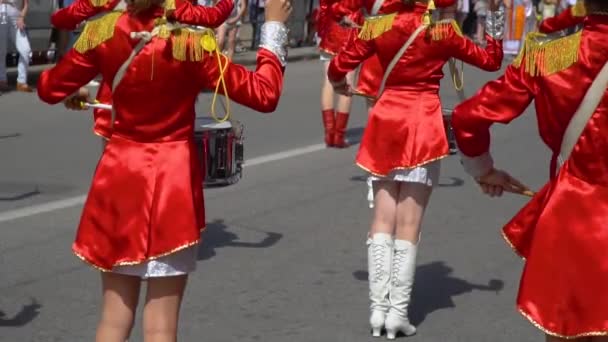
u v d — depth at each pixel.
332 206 14.95
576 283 6.23
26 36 25.08
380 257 9.78
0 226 13.30
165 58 6.64
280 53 6.84
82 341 9.55
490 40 9.57
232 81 6.64
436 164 9.70
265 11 6.86
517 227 6.56
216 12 6.79
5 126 20.78
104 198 6.89
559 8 37.72
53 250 12.31
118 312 7.04
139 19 6.73
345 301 10.85
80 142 19.27
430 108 9.59
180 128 6.86
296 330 9.98
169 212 6.77
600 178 6.22
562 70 6.20
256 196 15.42
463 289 11.38
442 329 10.14
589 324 6.21
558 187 6.30
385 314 9.88
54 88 7.01
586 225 6.22
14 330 9.77
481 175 6.83
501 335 10.03
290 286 11.28
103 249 6.89
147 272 6.83
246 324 10.12
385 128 9.62
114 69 6.77
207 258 12.21
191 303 10.66
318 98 26.36
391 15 9.52
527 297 6.31
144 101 6.75
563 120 6.28
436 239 13.34
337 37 18.11
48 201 14.70
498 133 21.73
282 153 18.84
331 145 19.53
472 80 31.02
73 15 9.30
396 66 9.55
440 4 9.47
